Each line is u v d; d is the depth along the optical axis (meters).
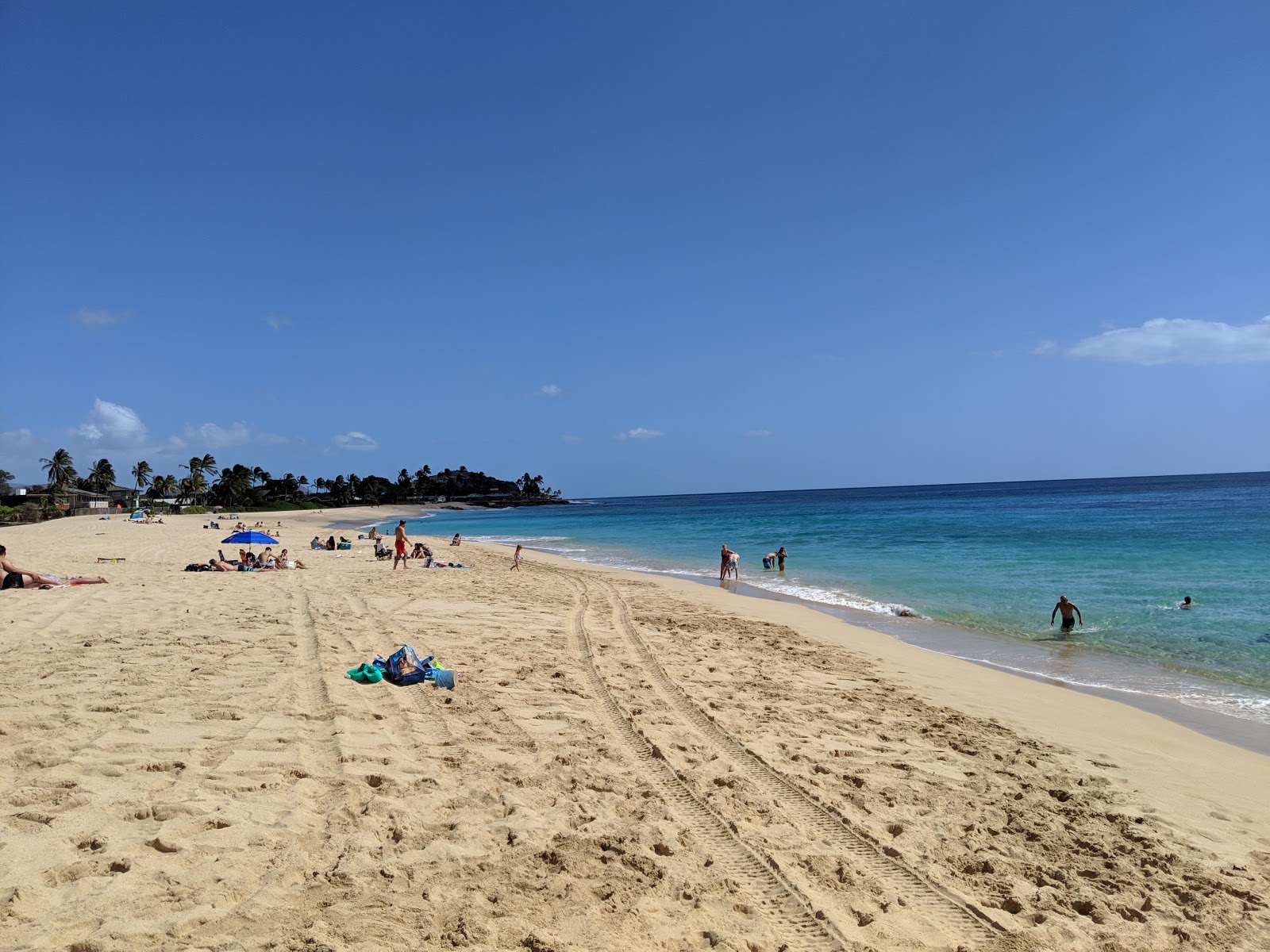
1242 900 5.32
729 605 20.08
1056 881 5.48
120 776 5.89
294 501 159.88
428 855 5.02
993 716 10.16
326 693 8.58
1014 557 32.50
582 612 17.03
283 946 3.85
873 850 5.73
